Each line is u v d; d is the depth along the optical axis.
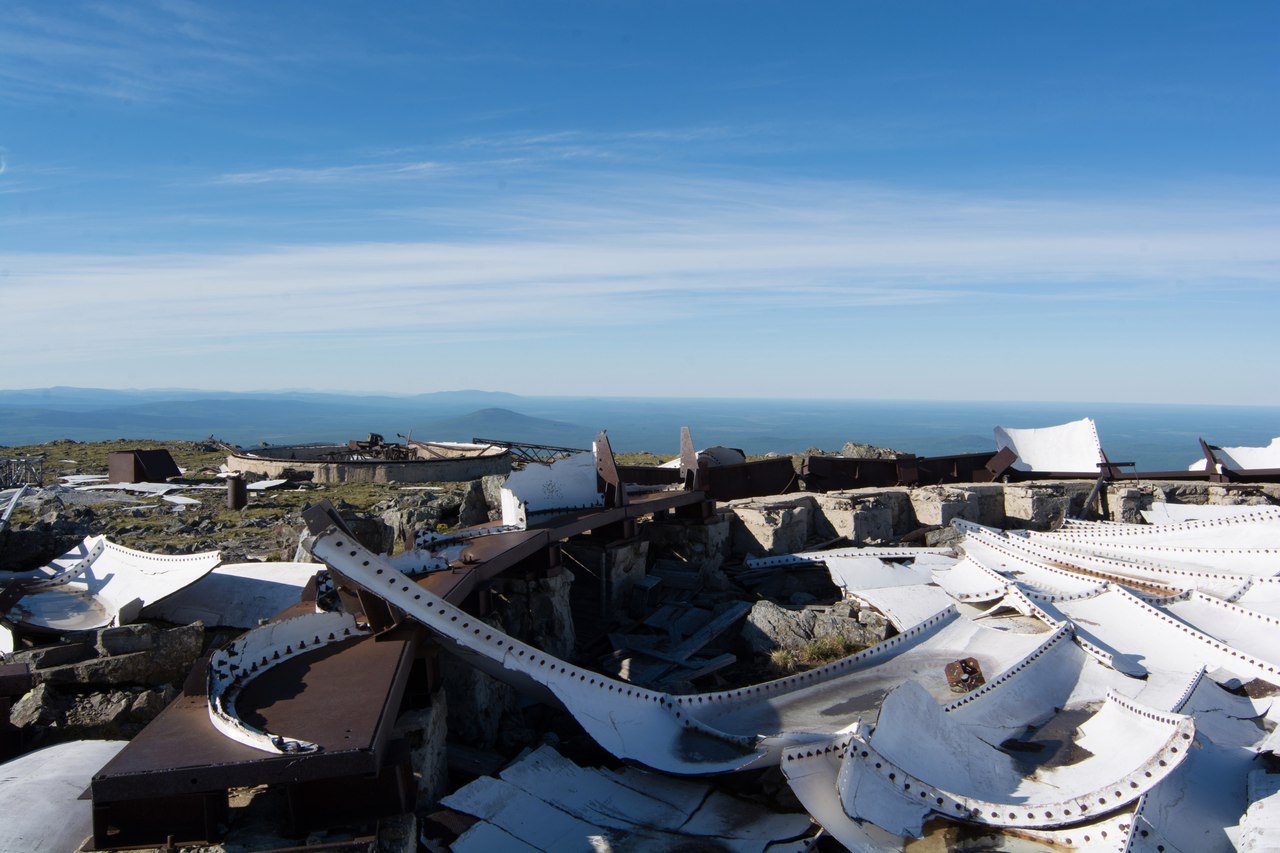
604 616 18.16
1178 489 27.61
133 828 7.10
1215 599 16.58
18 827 8.29
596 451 19.27
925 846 9.20
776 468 27.23
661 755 11.45
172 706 8.12
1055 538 22.62
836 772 9.80
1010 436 31.08
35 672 11.67
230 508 29.05
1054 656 13.91
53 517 23.91
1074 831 9.16
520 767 10.67
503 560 13.72
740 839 9.66
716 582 20.70
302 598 12.38
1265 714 12.78
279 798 7.91
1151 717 10.97
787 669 16.64
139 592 14.37
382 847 7.39
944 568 20.44
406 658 9.73
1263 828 9.20
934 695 13.86
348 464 37.56
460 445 50.38
